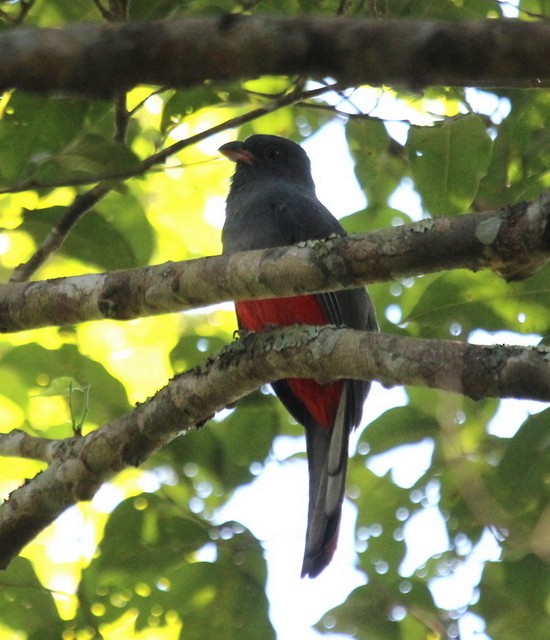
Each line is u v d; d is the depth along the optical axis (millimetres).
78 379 10898
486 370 6066
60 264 12383
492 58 3133
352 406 9922
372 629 10102
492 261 5699
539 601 9664
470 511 10781
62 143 8891
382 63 3209
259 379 7543
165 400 7879
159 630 10445
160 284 7125
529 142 9695
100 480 8148
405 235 5992
